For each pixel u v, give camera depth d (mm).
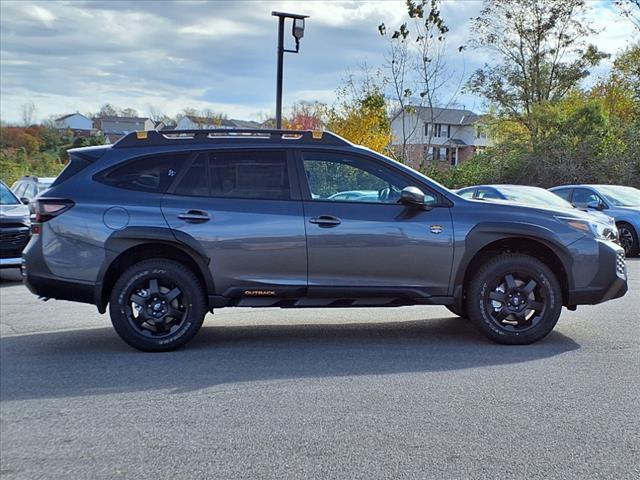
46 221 5750
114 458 3654
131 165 5914
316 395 4637
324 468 3500
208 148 5941
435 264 5891
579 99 33000
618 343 6082
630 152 25469
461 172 28750
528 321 6066
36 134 40719
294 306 5902
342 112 28609
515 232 5891
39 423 4168
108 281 5852
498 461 3580
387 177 6016
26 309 8133
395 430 3994
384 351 5859
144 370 5293
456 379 4996
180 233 5715
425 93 27312
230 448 3760
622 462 3578
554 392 4684
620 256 6180
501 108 36469
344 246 5801
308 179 5934
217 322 7195
